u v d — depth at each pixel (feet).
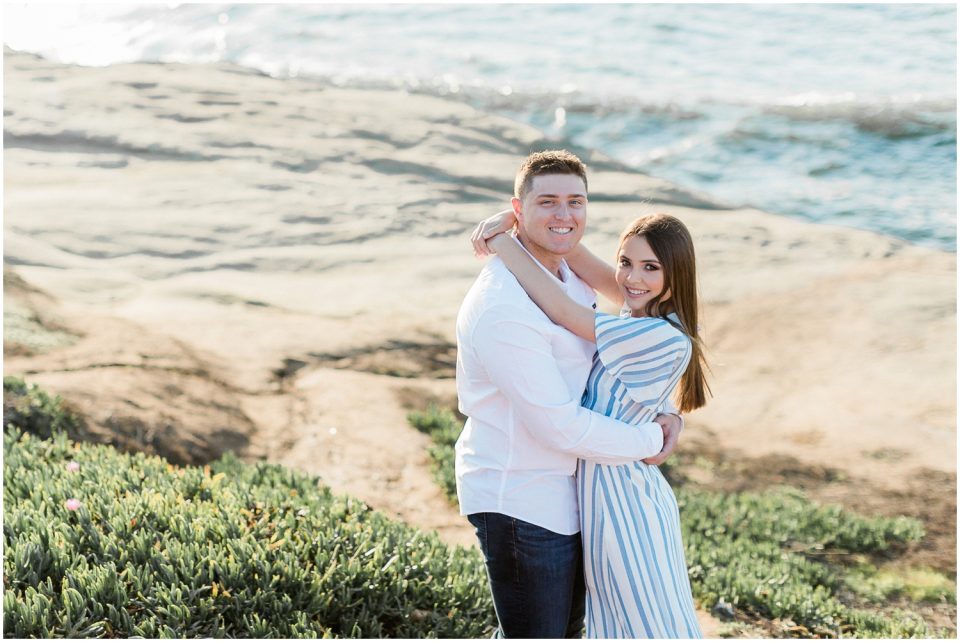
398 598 14.65
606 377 11.18
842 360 33.30
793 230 45.24
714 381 32.27
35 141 48.78
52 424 21.44
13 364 24.48
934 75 68.28
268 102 59.06
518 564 10.89
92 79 59.16
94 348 26.73
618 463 10.96
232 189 45.37
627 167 54.80
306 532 14.94
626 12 89.56
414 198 46.44
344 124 56.34
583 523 11.10
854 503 25.07
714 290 38.68
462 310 11.14
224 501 15.96
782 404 30.60
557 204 10.97
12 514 14.28
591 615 11.37
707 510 24.04
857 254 42.42
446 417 26.55
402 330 33.01
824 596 20.10
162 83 60.18
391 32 84.58
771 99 66.23
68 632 11.92
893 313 36.22
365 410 26.43
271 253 39.24
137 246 38.04
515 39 82.33
